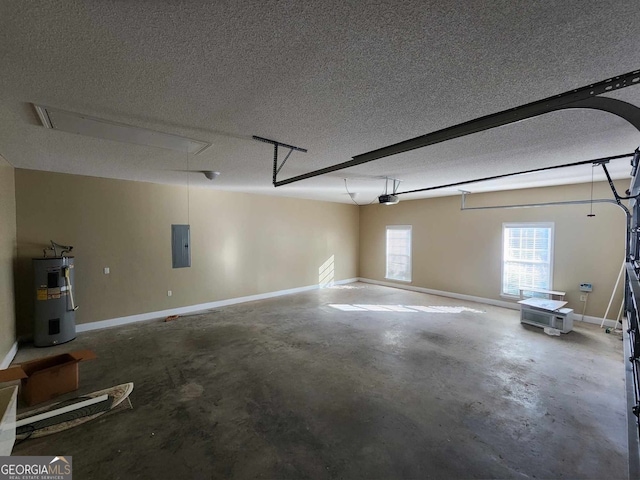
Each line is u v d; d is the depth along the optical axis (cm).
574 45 141
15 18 120
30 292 431
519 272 613
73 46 141
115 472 196
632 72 162
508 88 186
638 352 229
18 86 181
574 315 536
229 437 231
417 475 196
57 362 304
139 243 533
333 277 898
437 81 177
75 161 379
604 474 197
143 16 121
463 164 387
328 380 321
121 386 304
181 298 588
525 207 600
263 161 376
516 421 252
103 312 497
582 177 479
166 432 237
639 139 281
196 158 361
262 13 120
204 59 154
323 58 153
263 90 189
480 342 432
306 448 220
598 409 269
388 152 261
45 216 445
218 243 641
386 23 126
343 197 788
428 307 638
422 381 320
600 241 509
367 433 237
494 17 122
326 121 240
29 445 220
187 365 356
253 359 375
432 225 770
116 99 201
